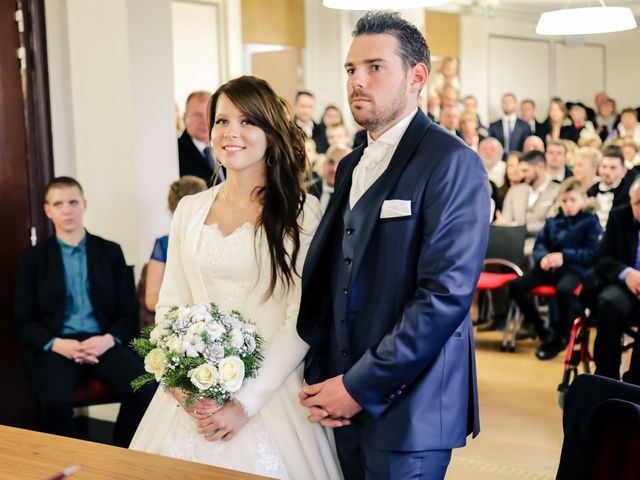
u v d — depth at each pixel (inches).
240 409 88.4
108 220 173.8
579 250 231.6
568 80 537.3
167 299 98.0
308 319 88.2
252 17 384.8
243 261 93.4
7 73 160.4
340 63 403.5
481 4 456.8
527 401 188.1
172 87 174.6
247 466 89.2
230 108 92.7
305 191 96.6
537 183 288.4
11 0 160.9
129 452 71.9
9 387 160.7
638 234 177.3
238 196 96.0
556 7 500.1
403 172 79.5
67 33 171.9
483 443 159.5
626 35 547.8
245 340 86.5
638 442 68.5
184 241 96.3
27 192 164.4
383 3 109.0
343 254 83.0
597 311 175.0
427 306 74.5
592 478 72.4
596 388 78.0
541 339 238.4
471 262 75.6
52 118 170.9
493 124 458.6
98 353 144.4
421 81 81.5
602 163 259.8
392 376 75.8
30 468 68.5
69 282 149.9
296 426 90.8
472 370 82.7
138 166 169.5
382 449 78.8
